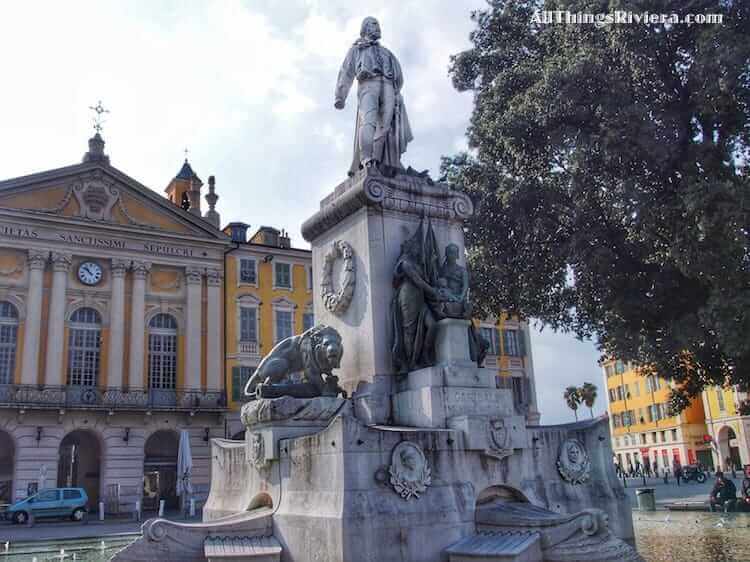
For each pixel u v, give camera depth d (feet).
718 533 39.47
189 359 122.93
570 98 50.06
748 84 45.70
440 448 21.68
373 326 25.94
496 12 64.08
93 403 112.78
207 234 129.08
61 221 115.44
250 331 130.93
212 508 27.45
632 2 46.80
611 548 19.13
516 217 57.11
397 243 27.30
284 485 22.27
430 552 20.21
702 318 46.14
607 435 26.35
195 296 126.21
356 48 30.83
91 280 117.91
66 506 89.66
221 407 122.42
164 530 21.09
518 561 18.89
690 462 194.29
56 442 110.01
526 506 22.17
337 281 28.43
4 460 113.29
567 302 62.34
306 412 23.41
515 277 61.21
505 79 57.41
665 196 49.73
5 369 109.91
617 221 54.39
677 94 50.75
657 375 61.72
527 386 153.38
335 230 29.09
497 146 58.70
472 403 23.84
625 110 47.42
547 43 59.06
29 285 112.57
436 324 25.27
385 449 20.56
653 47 48.42
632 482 147.13
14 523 86.94
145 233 122.42
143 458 115.75
